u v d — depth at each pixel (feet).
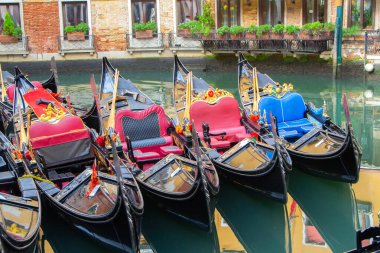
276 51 71.72
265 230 31.58
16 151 31.73
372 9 69.41
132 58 81.46
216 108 37.55
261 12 77.87
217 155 33.63
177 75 48.67
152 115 35.99
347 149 32.89
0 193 27.48
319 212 33.12
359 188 35.60
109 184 28.63
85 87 67.82
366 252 17.85
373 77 65.05
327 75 70.18
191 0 80.64
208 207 27.84
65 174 32.07
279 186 30.86
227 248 29.66
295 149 35.50
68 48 80.12
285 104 39.29
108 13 81.15
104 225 26.48
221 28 74.33
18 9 80.38
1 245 22.17
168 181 30.09
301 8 75.77
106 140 32.76
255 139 34.30
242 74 50.14
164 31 80.94
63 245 29.27
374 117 50.19
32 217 26.13
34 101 39.17
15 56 80.48
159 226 31.17
